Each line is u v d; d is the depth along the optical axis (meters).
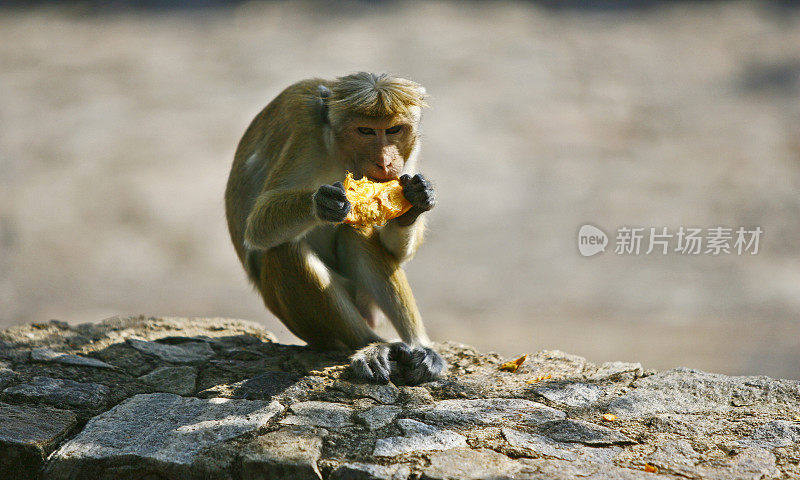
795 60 32.81
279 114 7.79
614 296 18.78
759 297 18.44
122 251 21.41
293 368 7.11
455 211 23.03
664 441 5.88
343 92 6.90
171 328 8.30
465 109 28.98
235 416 6.12
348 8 39.53
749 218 21.88
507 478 5.32
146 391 6.70
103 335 7.93
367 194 6.58
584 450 5.74
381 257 7.46
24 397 6.50
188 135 27.45
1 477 5.82
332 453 5.67
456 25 36.91
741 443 5.84
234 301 19.17
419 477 5.36
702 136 27.12
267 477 5.50
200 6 40.84
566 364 7.30
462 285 19.53
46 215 22.67
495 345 16.45
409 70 31.89
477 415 6.23
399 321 7.45
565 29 36.75
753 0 39.66
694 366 15.24
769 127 27.80
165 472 5.56
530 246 21.28
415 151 7.21
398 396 6.58
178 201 23.80
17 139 27.12
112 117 28.84
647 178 24.31
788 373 14.96
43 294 19.16
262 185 7.86
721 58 33.34
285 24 37.69
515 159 25.69
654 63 33.09
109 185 24.58
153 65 33.47
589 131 27.70
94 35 37.12
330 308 7.08
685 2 39.81
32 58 34.22
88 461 5.61
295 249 7.03
